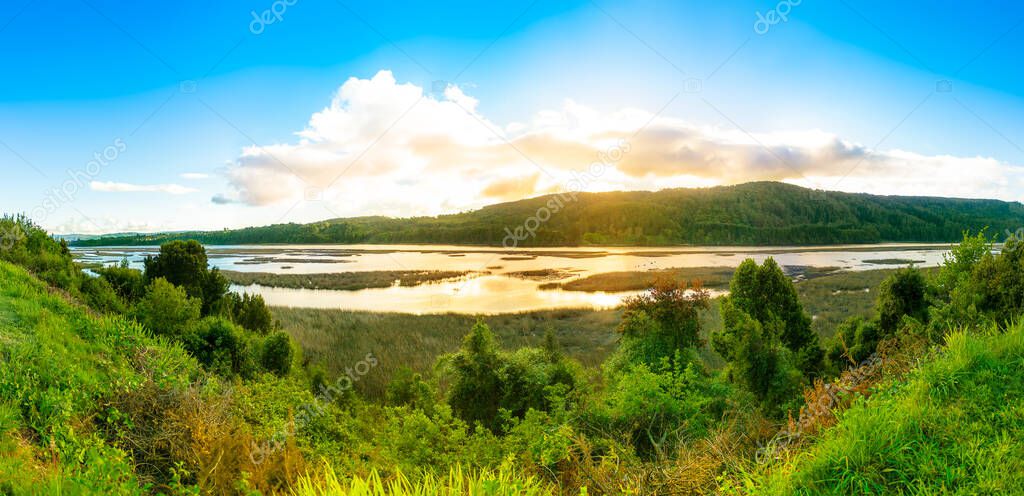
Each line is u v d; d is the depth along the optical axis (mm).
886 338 10656
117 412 5645
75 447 4516
